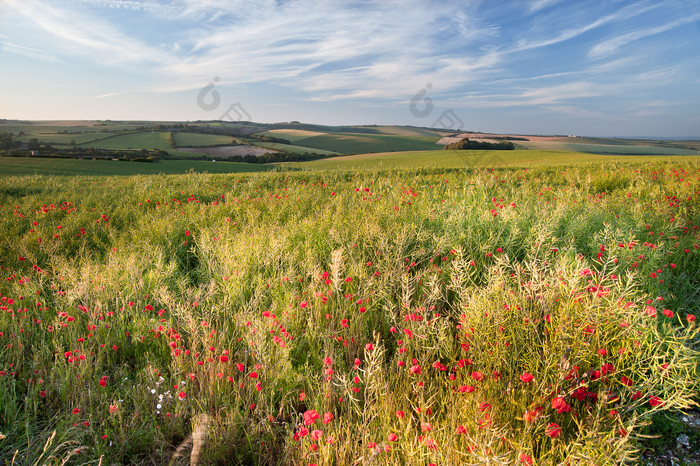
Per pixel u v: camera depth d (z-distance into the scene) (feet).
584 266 10.85
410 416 7.84
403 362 9.01
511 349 9.02
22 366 10.47
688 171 42.37
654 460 7.43
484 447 6.03
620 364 8.11
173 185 50.11
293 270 14.71
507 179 40.32
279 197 31.19
